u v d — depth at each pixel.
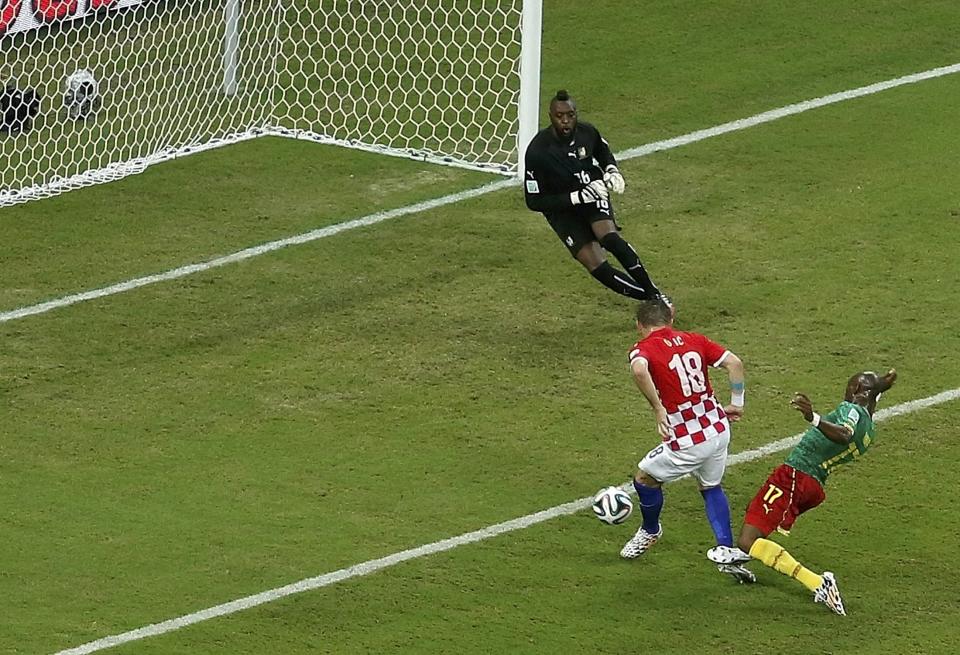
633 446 39.38
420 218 50.97
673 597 33.97
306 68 60.38
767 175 52.78
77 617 33.38
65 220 51.50
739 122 56.47
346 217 51.19
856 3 64.75
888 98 57.72
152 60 60.12
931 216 49.75
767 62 60.72
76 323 45.38
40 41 58.72
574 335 44.28
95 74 58.81
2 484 38.22
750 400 41.03
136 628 33.03
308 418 40.72
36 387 42.34
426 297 46.31
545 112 57.72
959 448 38.84
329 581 34.53
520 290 46.62
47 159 54.59
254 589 34.28
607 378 42.22
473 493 37.62
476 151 54.88
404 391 41.81
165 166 54.88
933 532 35.88
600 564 35.12
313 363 43.16
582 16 64.94
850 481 37.75
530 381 42.12
